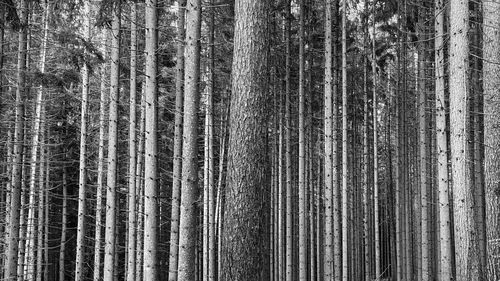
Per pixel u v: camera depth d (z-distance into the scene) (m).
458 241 8.10
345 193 15.63
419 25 15.06
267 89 6.21
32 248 17.69
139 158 15.93
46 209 21.39
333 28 17.09
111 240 11.66
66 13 14.27
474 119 14.73
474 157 14.57
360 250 25.28
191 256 7.89
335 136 16.30
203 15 16.53
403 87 19.00
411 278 18.81
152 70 10.59
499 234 8.33
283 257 21.06
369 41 19.09
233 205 5.98
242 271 5.84
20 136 11.11
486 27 8.80
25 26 10.52
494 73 8.64
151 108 10.50
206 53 17.94
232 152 6.09
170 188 26.31
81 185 14.66
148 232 10.15
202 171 23.41
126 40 16.42
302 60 15.23
